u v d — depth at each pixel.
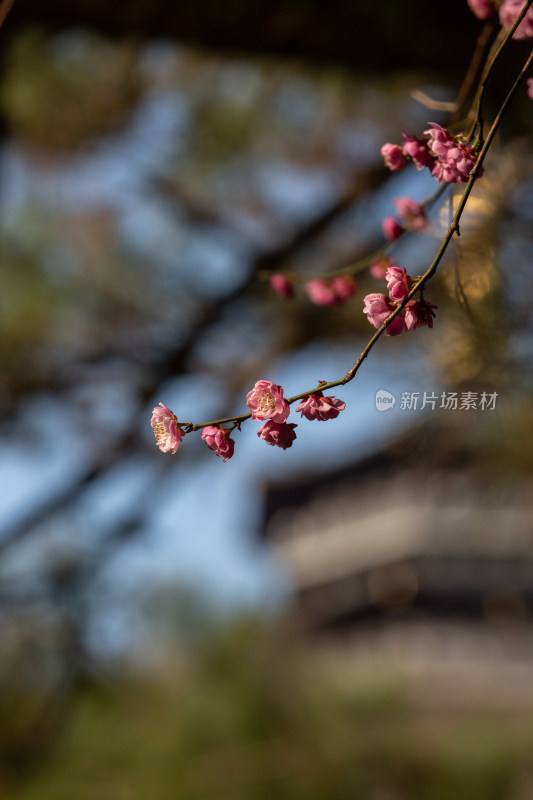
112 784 3.38
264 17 2.54
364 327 3.25
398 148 1.92
